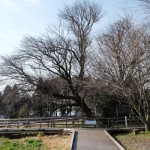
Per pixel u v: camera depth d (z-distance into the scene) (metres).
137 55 27.42
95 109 44.41
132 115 42.06
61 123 40.25
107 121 38.50
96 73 32.59
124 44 29.09
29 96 47.41
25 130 33.12
